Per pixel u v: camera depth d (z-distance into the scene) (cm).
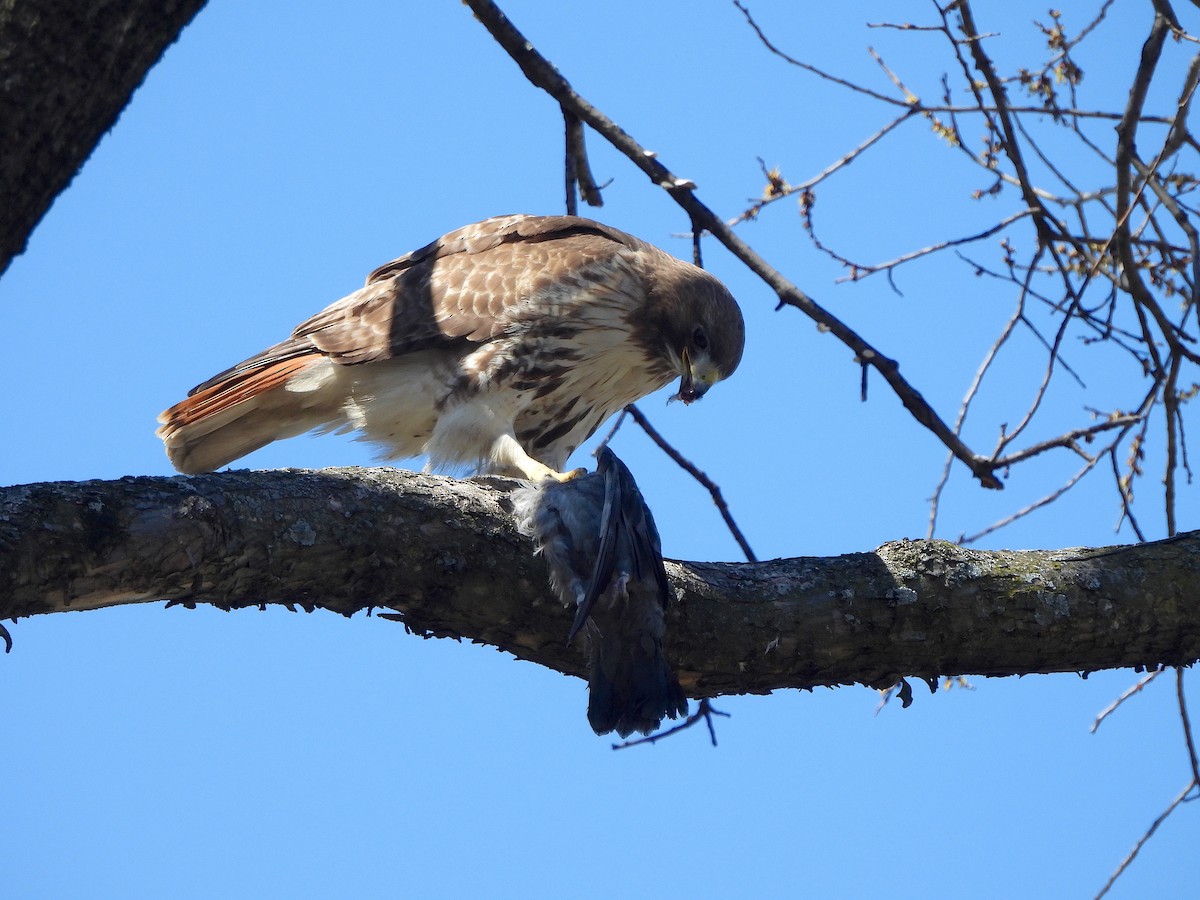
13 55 527
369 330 1128
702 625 779
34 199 554
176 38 562
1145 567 821
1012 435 979
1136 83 962
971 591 802
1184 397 1033
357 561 702
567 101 1030
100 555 610
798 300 989
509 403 1127
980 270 1057
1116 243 984
